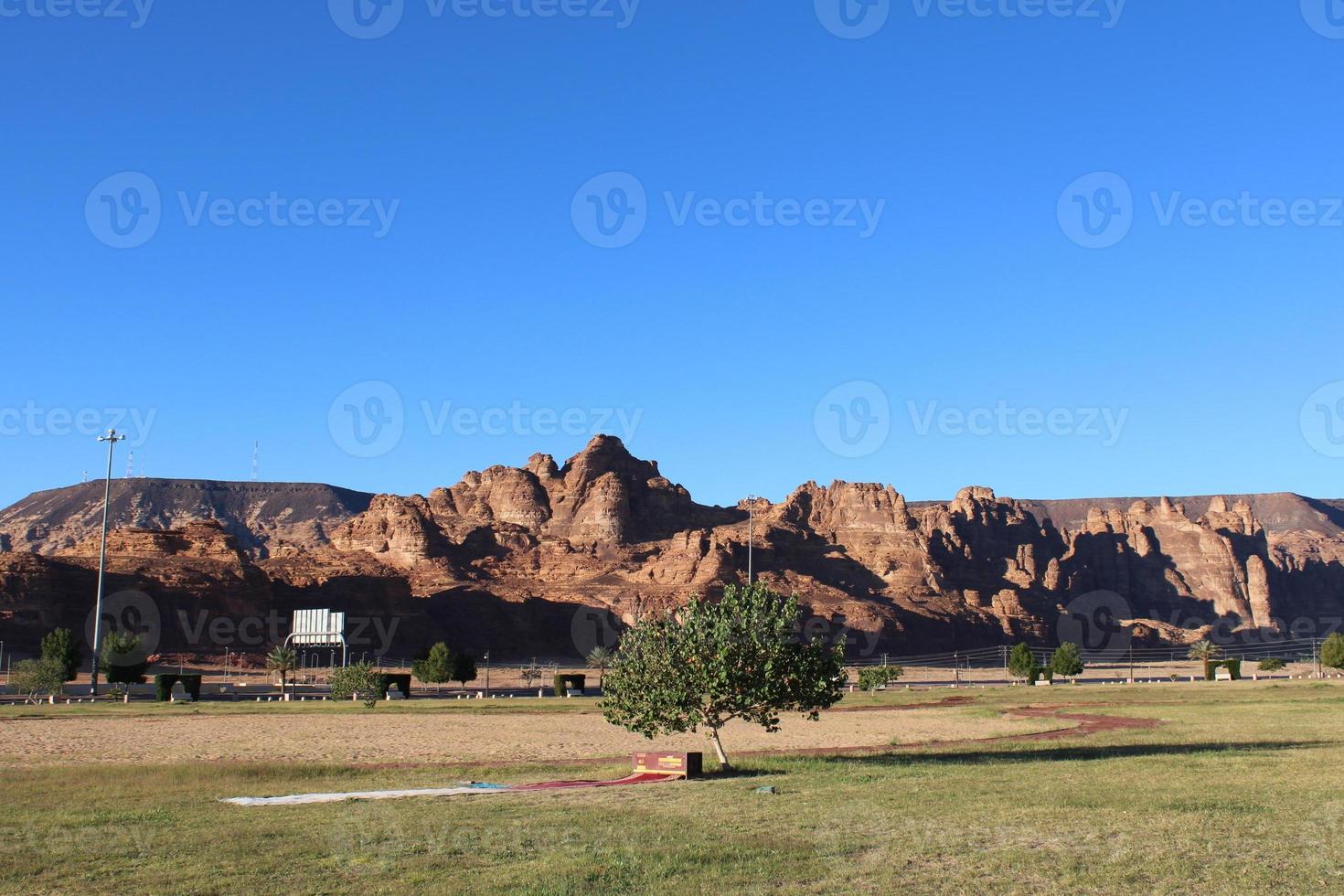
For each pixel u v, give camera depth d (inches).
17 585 6535.4
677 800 1140.5
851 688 5246.1
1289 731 2010.3
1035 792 1151.0
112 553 7741.1
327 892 754.2
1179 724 2284.7
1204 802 1050.1
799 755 1722.4
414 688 5433.1
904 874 770.8
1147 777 1273.4
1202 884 729.0
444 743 2164.1
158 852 895.1
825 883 749.9
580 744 2133.4
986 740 2022.6
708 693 1459.2
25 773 1515.7
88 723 2773.1
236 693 4783.5
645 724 1493.6
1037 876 756.6
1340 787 1154.7
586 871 789.9
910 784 1246.3
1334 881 733.9
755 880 759.7
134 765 1664.6
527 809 1089.4
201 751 2011.6
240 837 951.0
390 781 1418.6
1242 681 5615.2
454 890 752.3
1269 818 952.9
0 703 3774.6
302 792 1309.1
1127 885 730.8
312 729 2596.0
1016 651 6008.9
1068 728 2293.3
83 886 787.4
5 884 797.2
